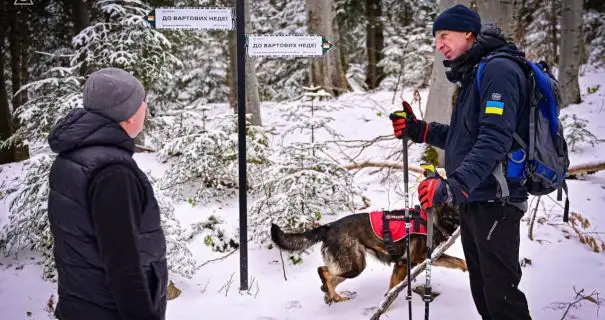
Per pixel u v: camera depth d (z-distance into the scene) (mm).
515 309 2746
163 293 2064
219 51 15625
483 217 2711
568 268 4328
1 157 8914
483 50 2713
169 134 7062
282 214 5078
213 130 6438
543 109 2619
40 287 4438
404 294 4035
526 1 17250
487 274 2766
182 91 15344
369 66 17484
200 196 6180
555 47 16047
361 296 4090
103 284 1848
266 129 6953
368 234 3943
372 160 7309
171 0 8805
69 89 5699
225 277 4539
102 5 7445
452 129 2844
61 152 1896
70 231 1822
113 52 7082
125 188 1776
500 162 2590
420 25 16219
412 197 5898
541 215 5328
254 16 16188
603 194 5871
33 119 5781
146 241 1926
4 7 9156
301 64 15562
